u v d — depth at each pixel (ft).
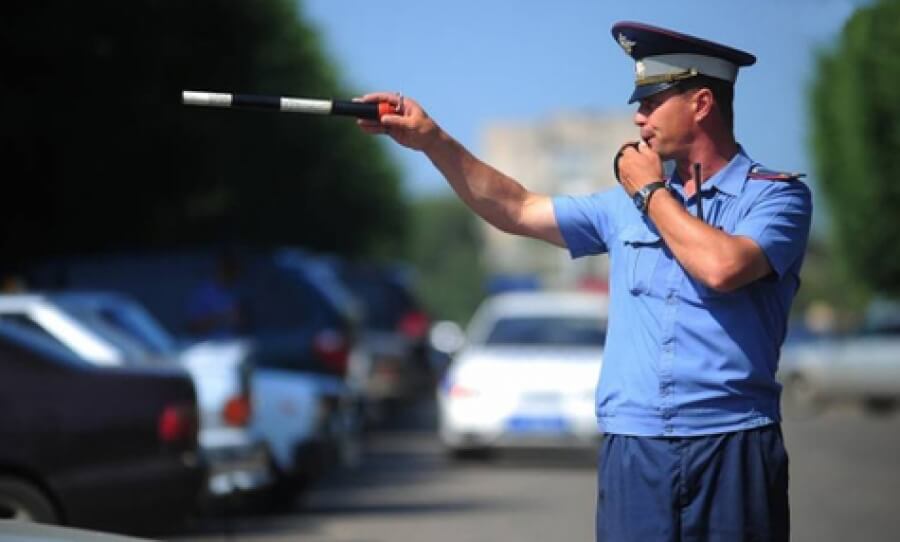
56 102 189.88
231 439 106.93
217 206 272.51
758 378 42.37
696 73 43.55
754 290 42.52
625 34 44.21
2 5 179.32
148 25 197.67
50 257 207.72
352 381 147.84
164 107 208.23
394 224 485.15
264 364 143.13
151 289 149.18
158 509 82.74
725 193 43.47
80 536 38.42
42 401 80.79
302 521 118.32
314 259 228.84
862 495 139.64
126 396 82.58
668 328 42.55
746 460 42.16
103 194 208.85
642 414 42.60
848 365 304.30
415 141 45.62
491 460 173.37
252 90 241.14
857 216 310.24
